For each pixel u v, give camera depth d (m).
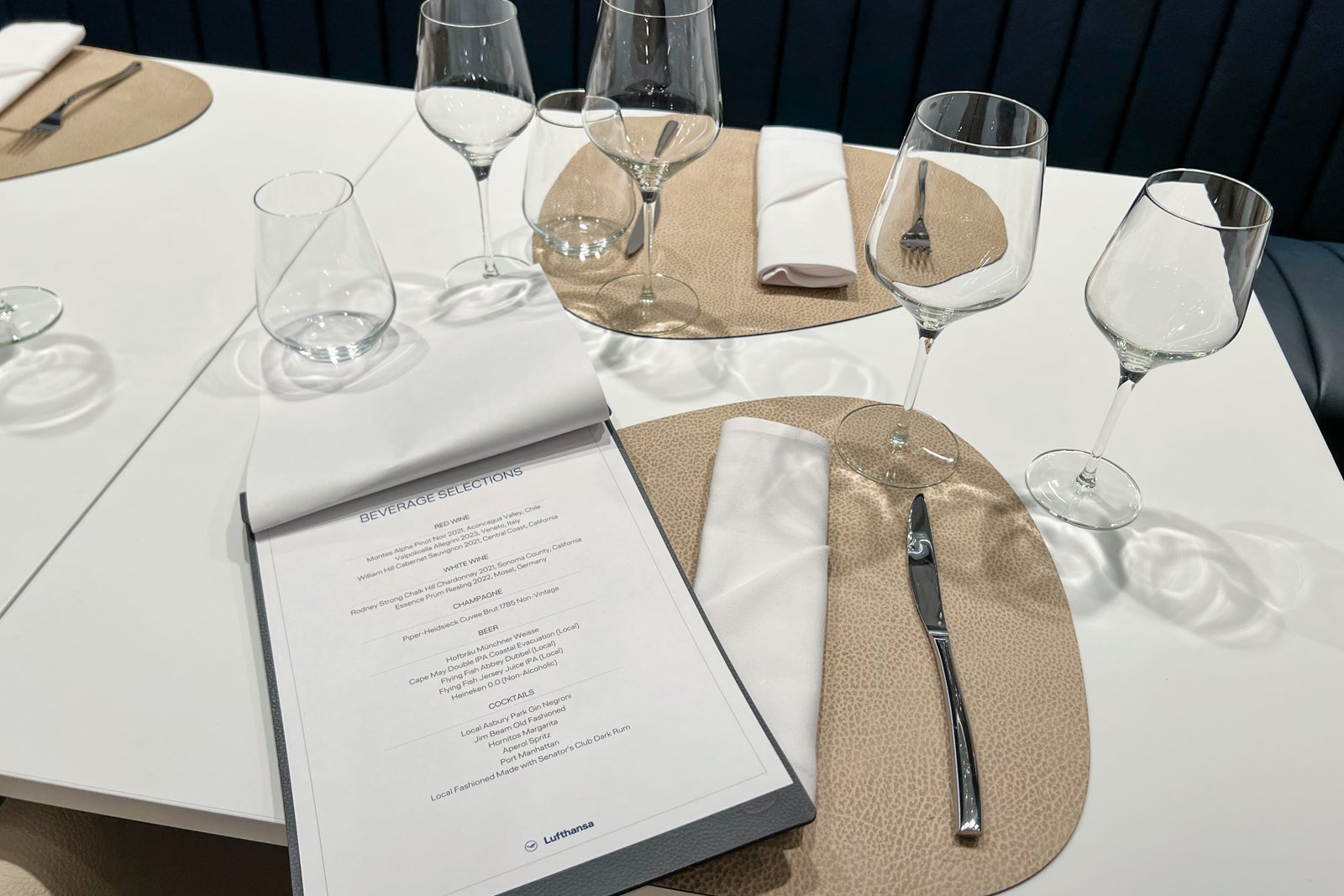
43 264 0.78
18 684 0.49
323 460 0.56
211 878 0.64
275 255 0.62
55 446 0.62
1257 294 1.33
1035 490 0.63
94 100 0.99
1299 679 0.54
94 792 0.45
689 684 0.48
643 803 0.43
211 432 0.64
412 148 0.97
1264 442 0.69
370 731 0.46
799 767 0.45
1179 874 0.45
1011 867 0.44
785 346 0.74
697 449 0.64
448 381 0.61
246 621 0.53
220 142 0.96
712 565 0.54
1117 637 0.55
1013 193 0.54
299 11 1.60
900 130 1.62
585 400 0.59
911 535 0.59
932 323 0.59
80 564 0.55
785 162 0.90
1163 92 1.50
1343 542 0.62
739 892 0.43
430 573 0.52
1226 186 0.63
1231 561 0.60
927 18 1.50
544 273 0.75
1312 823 0.48
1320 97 1.44
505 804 0.43
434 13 0.79
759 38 1.57
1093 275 0.60
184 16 1.62
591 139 0.71
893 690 0.51
